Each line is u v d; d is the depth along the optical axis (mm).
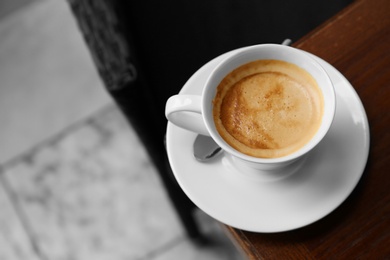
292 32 679
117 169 1090
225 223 471
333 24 530
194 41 675
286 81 484
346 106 496
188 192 482
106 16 619
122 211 1062
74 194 1082
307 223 464
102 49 617
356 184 473
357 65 517
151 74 679
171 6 660
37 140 1129
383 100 506
